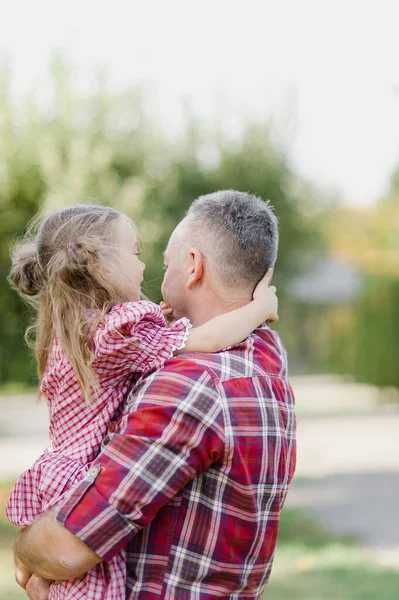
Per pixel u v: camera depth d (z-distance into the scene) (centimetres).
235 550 195
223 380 195
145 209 1217
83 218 217
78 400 207
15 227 935
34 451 1098
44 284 219
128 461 186
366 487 873
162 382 192
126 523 184
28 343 232
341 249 2478
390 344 1752
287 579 549
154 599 190
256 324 213
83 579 192
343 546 640
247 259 215
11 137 986
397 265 1980
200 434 188
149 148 1484
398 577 547
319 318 2934
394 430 1314
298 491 858
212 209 218
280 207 1797
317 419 1477
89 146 1142
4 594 498
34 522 191
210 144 1720
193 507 192
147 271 1063
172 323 208
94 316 205
